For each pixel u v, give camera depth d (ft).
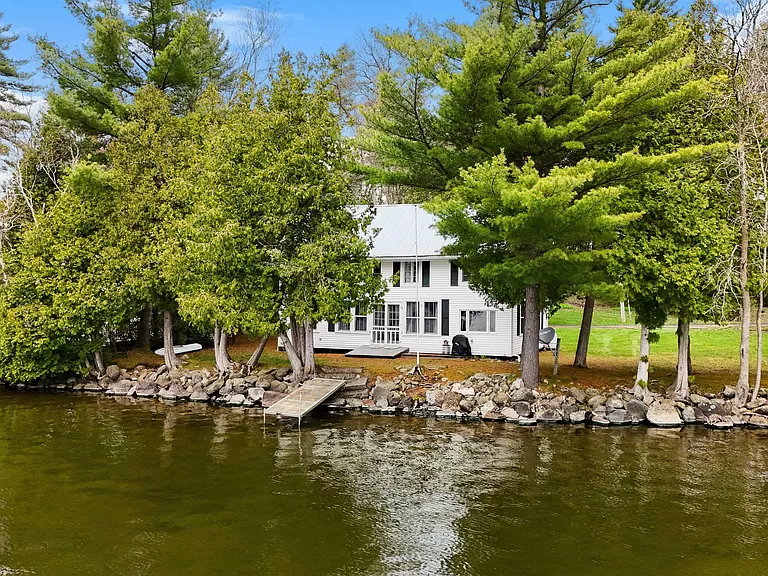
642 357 59.82
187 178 70.44
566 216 52.06
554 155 62.13
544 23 63.82
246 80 67.82
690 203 58.13
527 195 49.24
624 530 32.22
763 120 55.57
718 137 59.16
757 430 54.13
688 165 58.95
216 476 41.39
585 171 52.44
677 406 57.93
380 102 66.13
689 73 59.93
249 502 36.37
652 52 56.24
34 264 72.43
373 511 34.99
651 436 52.19
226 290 63.10
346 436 52.49
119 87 97.35
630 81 54.65
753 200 57.41
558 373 69.51
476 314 88.07
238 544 30.32
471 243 61.52
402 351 85.87
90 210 75.00
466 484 39.73
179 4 99.66
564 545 30.35
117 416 60.64
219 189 62.85
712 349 91.30
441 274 90.33
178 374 74.43
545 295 64.49
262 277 63.31
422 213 98.27
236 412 62.59
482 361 80.69
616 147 61.87
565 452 47.26
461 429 55.01
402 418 59.77
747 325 57.52
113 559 28.58
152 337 103.14
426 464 44.24
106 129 90.53
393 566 28.02
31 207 80.12
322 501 36.55
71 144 89.10
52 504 35.88
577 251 59.41
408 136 64.03
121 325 88.79
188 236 66.28
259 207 62.80
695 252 56.39
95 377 78.64
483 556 29.09
